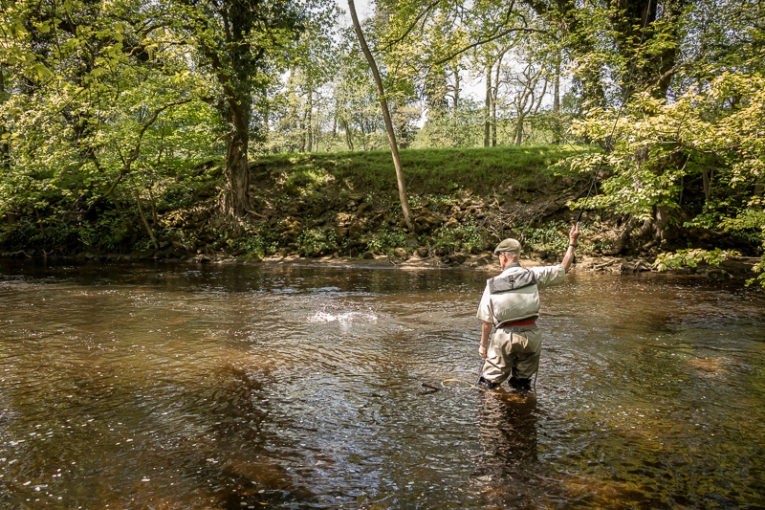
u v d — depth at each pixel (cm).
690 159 1234
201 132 1798
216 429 383
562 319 790
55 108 1282
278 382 495
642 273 1383
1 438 365
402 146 4219
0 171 1573
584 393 461
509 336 454
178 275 1388
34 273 1409
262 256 1766
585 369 535
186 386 482
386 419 402
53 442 359
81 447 351
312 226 1880
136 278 1315
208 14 1734
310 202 1995
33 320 780
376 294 1069
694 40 1353
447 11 1684
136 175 1694
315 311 874
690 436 369
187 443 358
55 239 1931
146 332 707
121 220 1898
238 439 365
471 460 331
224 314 843
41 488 296
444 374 522
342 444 357
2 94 1661
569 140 2159
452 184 2016
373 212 1902
